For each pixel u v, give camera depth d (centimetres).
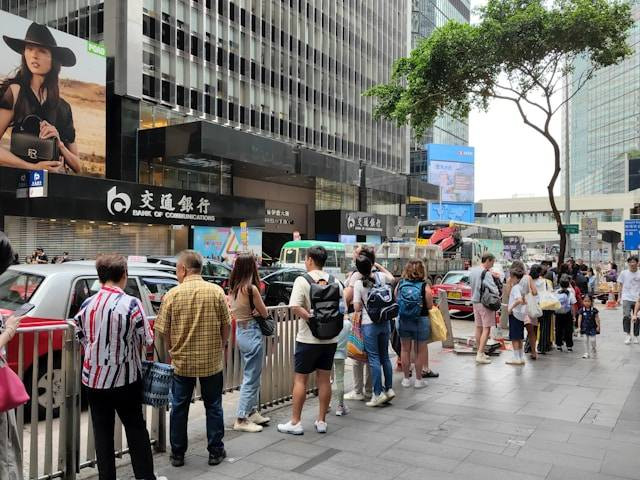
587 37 1476
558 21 1467
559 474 443
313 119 4319
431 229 3073
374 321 638
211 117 3366
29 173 2200
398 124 1820
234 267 557
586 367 905
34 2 3088
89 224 2541
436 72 1662
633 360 978
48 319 562
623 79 10319
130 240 2711
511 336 930
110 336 383
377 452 490
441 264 2472
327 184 4284
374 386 647
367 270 657
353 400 684
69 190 2345
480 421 589
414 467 456
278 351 659
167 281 723
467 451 495
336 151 4597
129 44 2775
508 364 924
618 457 481
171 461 459
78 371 427
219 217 3088
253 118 3722
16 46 2267
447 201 7894
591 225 2056
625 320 1215
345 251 2345
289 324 677
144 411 497
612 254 3619
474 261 2988
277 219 4109
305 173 3634
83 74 2512
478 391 729
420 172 8388
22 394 293
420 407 646
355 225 4366
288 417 606
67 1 2966
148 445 408
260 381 583
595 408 644
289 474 439
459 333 1430
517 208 8675
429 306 741
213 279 1484
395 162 5544
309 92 4275
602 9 1485
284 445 509
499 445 511
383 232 4709
